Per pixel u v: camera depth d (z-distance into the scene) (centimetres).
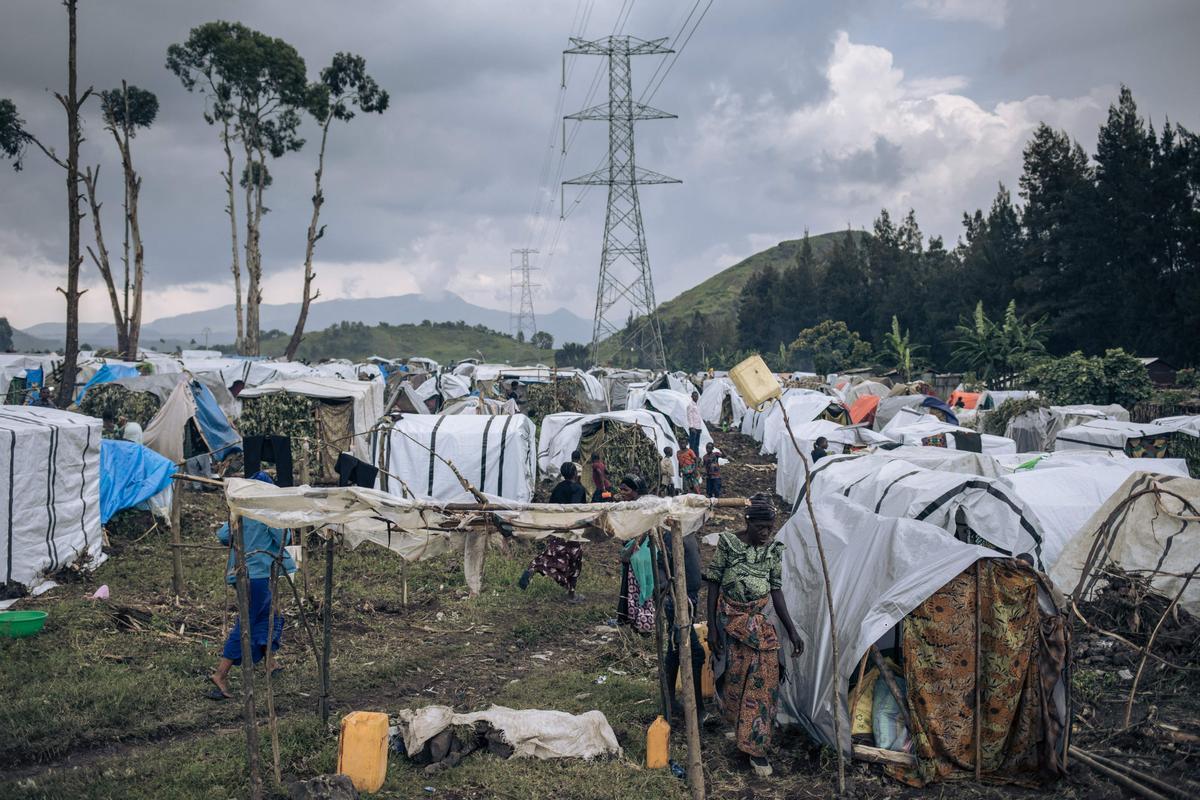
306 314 4897
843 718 606
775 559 648
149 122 4097
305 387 1781
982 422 2773
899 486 1003
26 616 870
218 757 605
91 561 1120
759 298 12706
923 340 8331
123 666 792
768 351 11706
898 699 610
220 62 4834
